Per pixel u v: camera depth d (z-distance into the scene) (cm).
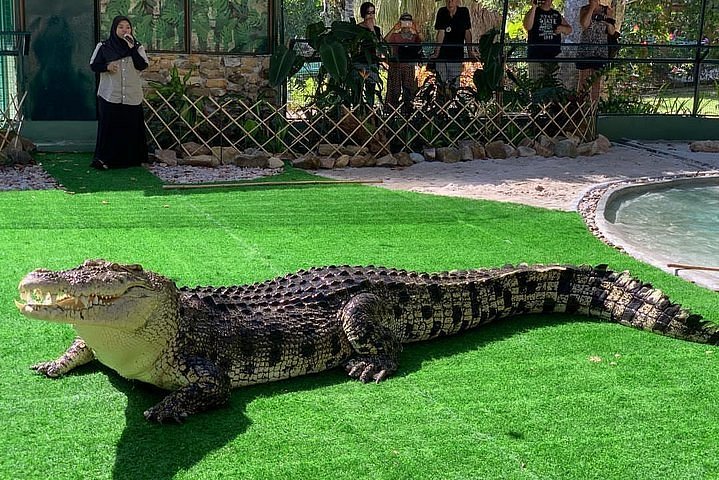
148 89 1413
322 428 445
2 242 802
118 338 442
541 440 438
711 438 445
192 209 967
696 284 720
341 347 527
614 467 412
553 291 636
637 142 1619
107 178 1145
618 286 626
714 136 1667
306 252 798
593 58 1530
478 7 2367
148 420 448
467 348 568
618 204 1088
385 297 554
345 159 1299
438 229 902
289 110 1498
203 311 488
